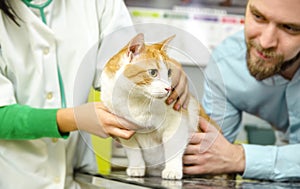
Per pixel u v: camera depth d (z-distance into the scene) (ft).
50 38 3.21
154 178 3.04
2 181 3.08
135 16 6.29
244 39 4.35
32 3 3.25
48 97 3.22
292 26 3.44
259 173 3.66
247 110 4.73
